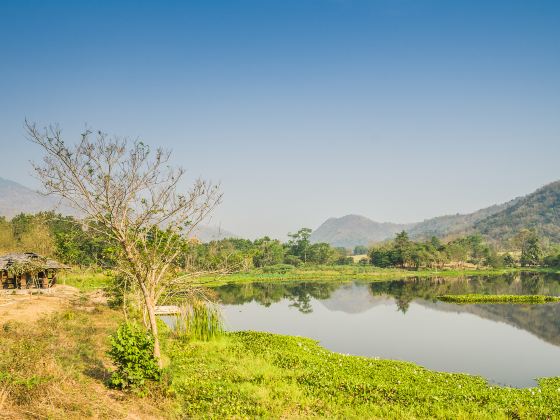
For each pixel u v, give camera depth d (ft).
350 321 157.48
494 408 57.62
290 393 59.11
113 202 56.18
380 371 78.54
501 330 140.56
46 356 52.13
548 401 63.67
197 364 73.26
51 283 155.02
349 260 623.36
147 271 62.49
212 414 48.85
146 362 52.08
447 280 360.28
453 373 84.33
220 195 66.33
